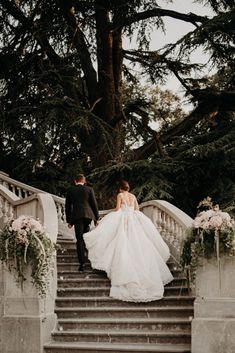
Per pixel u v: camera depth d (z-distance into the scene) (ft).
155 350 27.09
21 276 29.68
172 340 28.25
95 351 27.99
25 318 29.35
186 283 31.83
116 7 64.23
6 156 62.49
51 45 64.54
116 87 73.51
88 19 69.10
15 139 58.65
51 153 62.18
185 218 35.42
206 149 54.70
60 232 45.19
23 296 29.73
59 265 36.55
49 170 62.80
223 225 27.48
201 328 26.78
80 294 32.86
